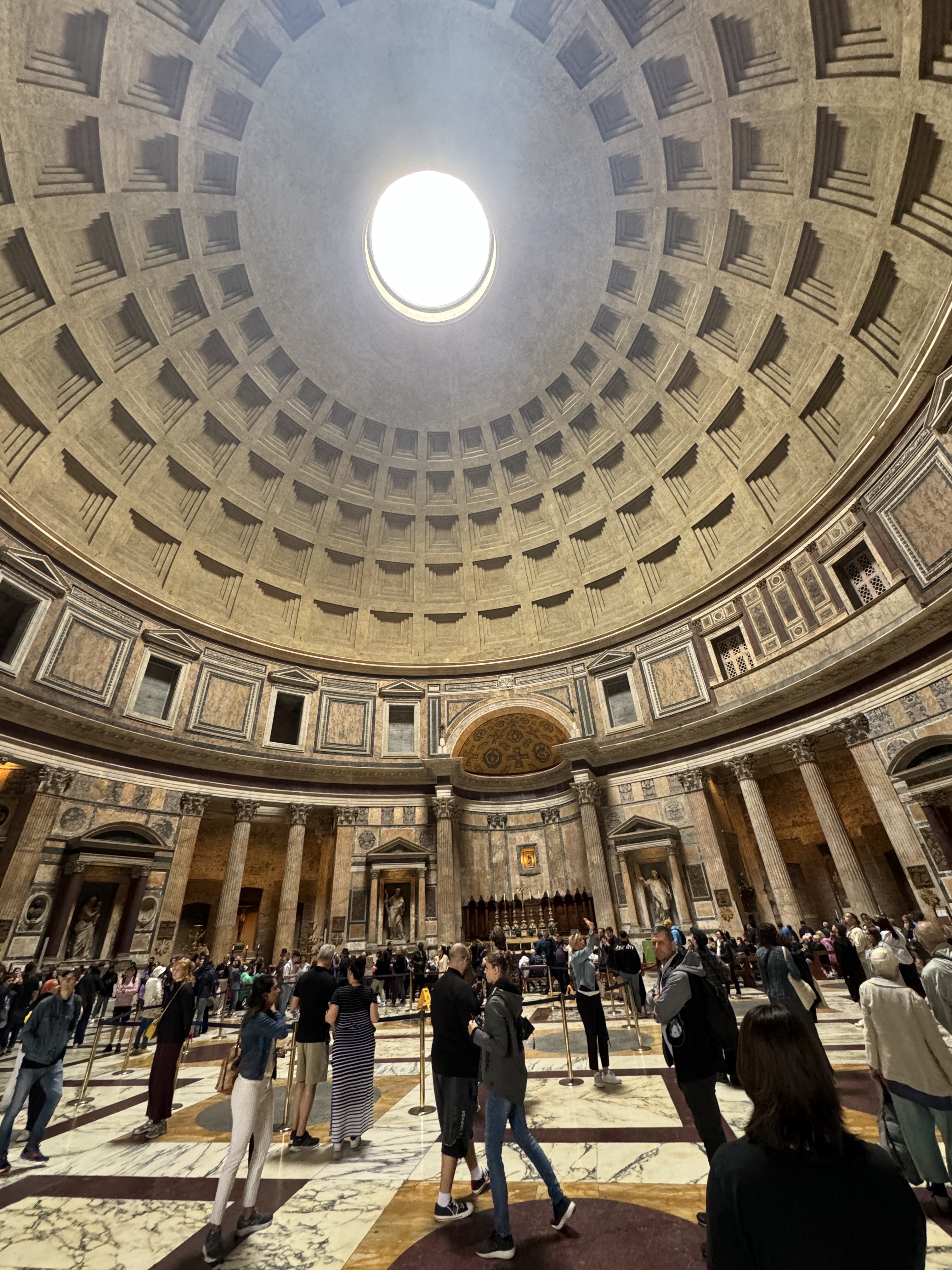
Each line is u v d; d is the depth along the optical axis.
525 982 14.87
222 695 22.47
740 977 12.85
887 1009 3.70
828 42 13.76
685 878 19.75
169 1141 5.58
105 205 17.53
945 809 14.40
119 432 21.00
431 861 22.55
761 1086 1.56
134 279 19.23
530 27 17.95
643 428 24.56
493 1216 3.76
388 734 25.30
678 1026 3.74
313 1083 5.49
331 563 27.39
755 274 18.72
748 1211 1.40
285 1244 3.54
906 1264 1.27
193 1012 6.19
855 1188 1.36
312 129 20.25
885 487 16.33
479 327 25.59
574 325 24.16
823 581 18.47
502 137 21.00
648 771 21.73
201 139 18.52
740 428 21.55
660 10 15.95
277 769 22.22
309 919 23.72
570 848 23.50
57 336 18.33
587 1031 6.82
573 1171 4.34
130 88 16.44
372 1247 3.44
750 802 19.00
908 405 15.25
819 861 20.88
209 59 17.23
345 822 22.69
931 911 13.95
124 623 20.33
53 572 18.22
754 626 20.56
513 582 28.03
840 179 15.32
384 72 19.58
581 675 25.16
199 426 23.11
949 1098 3.38
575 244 22.48
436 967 13.75
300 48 18.30
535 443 27.17
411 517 28.44
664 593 24.47
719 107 16.59
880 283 15.79
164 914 18.23
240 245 21.14
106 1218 3.99
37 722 16.72
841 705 16.98
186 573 23.19
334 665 25.70
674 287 21.27
